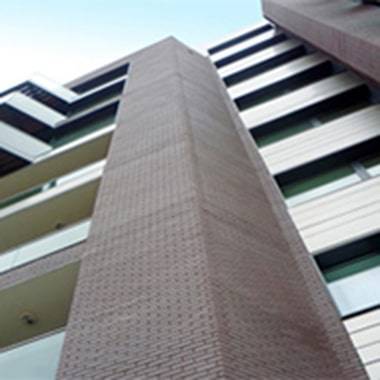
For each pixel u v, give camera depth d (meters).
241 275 5.84
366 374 5.10
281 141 11.22
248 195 8.46
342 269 7.03
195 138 9.40
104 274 6.20
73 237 8.52
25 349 6.61
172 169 8.08
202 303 5.02
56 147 15.59
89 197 10.55
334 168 9.59
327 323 5.95
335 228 7.68
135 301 5.51
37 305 8.09
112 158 9.62
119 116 12.23
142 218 7.04
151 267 5.94
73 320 5.61
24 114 17.25
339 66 14.27
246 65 18.34
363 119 10.66
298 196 9.12
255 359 4.58
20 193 13.25
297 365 4.87
